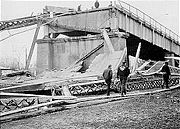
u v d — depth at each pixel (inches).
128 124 415.2
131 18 1615.4
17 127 433.4
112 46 1347.2
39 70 1583.4
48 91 899.4
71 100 717.9
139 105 620.4
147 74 1177.4
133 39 1756.9
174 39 2225.6
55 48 1584.6
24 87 835.4
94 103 692.7
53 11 1610.5
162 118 451.2
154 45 1916.8
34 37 1569.9
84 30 1537.9
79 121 462.9
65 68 1446.9
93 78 989.8
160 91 957.2
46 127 425.1
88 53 1441.9
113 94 931.3
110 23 1459.2
